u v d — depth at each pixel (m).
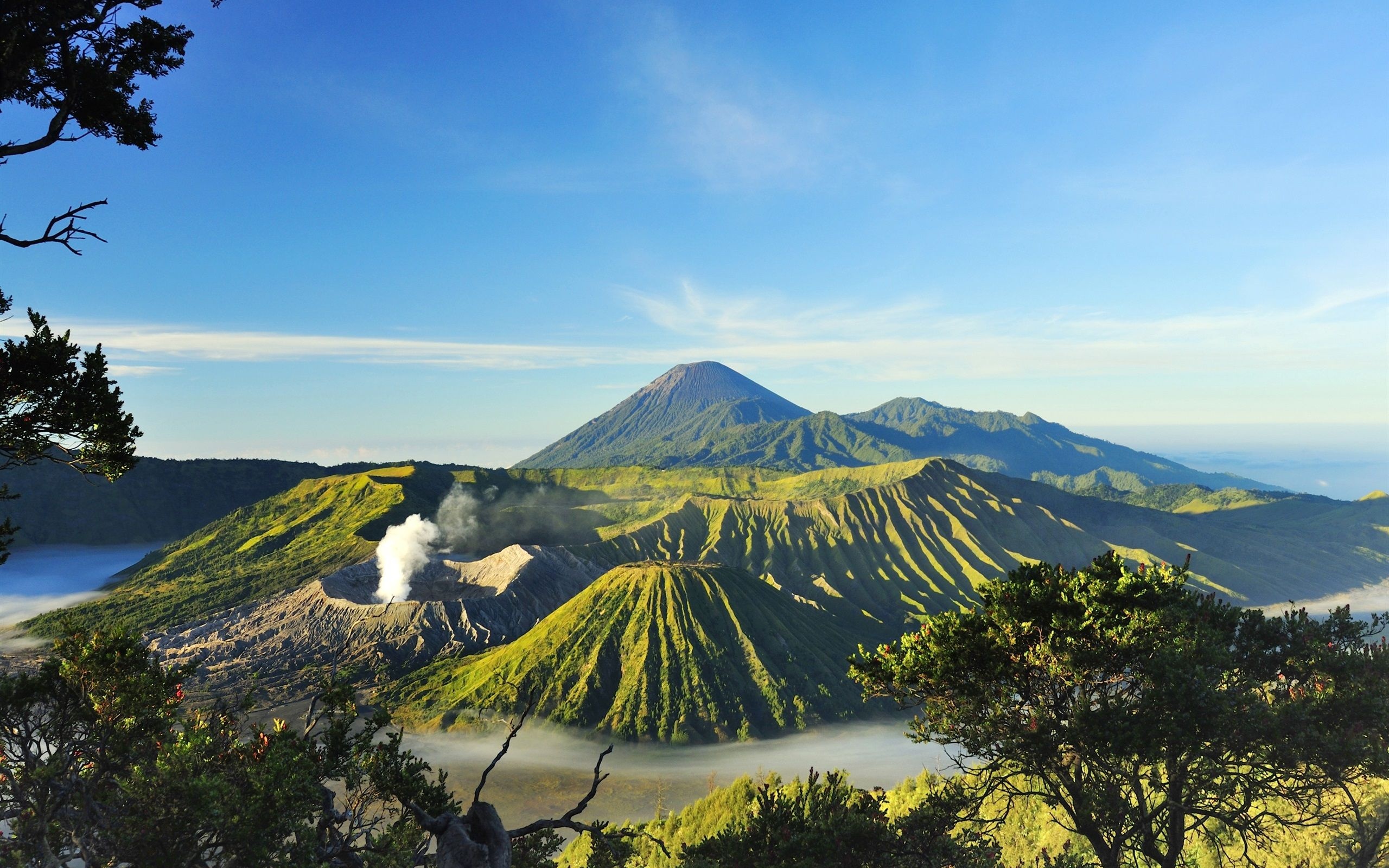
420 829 17.45
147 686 18.16
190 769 15.22
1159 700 16.98
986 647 18.88
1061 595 18.89
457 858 8.87
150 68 14.50
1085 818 17.98
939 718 19.58
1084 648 17.80
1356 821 21.44
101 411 14.51
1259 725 16.36
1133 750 16.58
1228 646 18.44
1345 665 17.36
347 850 16.03
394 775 19.09
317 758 17.75
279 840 14.96
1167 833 18.66
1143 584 18.38
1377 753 15.96
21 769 15.84
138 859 14.67
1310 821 20.27
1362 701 16.59
